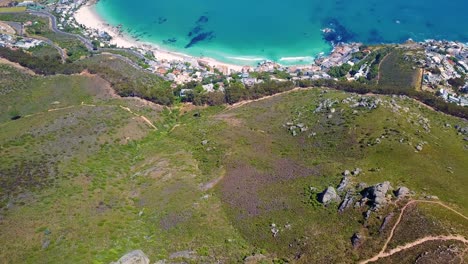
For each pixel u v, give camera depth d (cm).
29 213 12044
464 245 10344
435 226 10912
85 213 12612
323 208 12412
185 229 12244
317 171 14425
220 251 11338
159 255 11106
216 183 14688
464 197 12438
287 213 12538
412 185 12850
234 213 12900
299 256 11019
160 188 14625
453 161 15012
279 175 14612
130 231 12119
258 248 11512
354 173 13688
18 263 10288
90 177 14950
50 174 14512
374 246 10800
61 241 11106
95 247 11100
